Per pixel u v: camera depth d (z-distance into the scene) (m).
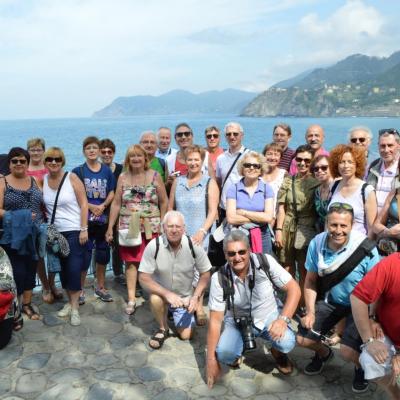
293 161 5.76
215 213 4.61
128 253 4.56
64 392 3.25
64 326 4.32
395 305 2.75
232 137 5.18
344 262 3.27
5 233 4.04
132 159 4.50
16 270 4.20
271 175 5.04
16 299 3.91
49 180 4.36
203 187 4.61
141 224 4.51
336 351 3.88
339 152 3.89
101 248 4.90
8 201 4.10
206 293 5.26
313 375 3.51
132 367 3.61
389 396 3.14
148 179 4.61
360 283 2.82
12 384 3.35
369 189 3.84
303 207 4.42
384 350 2.78
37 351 3.84
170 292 3.89
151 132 5.69
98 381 3.40
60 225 4.32
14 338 4.07
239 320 3.46
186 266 3.98
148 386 3.34
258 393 3.27
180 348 3.94
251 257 3.47
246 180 4.46
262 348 3.93
